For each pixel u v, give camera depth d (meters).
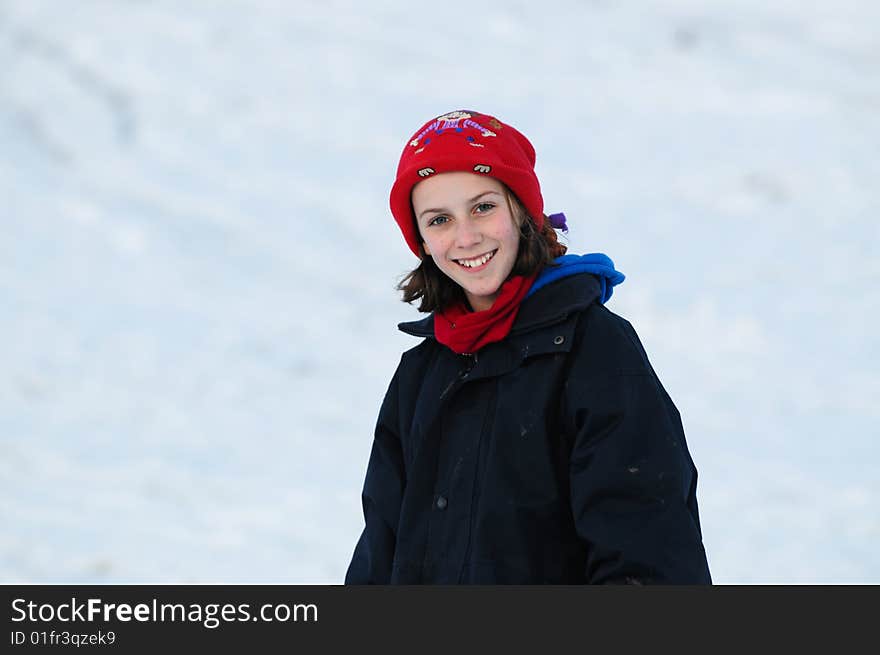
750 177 47.19
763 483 18.62
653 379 5.14
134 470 19.62
